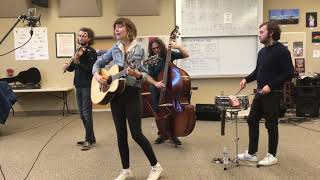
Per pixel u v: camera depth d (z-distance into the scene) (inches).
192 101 281.3
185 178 118.6
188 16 271.3
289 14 277.7
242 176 119.7
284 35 278.5
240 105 122.4
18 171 130.5
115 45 111.5
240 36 272.5
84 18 278.4
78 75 157.4
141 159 141.6
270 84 124.3
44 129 215.2
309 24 278.4
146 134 193.3
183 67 275.6
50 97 284.4
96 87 117.0
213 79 280.2
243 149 155.3
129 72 103.4
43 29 278.5
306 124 217.6
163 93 154.3
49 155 152.4
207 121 232.7
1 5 269.4
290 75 124.8
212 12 270.5
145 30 278.4
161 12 277.6
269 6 278.1
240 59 274.4
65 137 189.3
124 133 112.8
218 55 275.0
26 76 275.3
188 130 155.3
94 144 169.9
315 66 279.9
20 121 249.0
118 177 115.3
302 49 278.8
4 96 197.6
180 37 272.4
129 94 107.6
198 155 147.3
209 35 272.1
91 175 124.2
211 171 125.6
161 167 119.9
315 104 239.5
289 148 156.6
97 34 278.4
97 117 258.2
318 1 277.3
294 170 125.1
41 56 280.2
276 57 125.5
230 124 220.4
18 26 275.7
